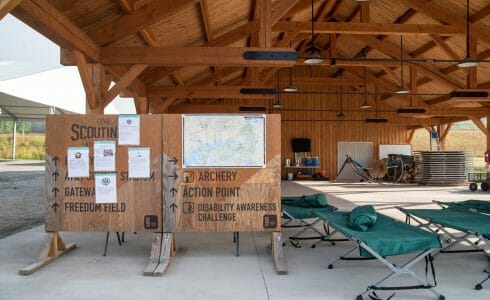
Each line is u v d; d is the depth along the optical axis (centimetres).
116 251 485
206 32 882
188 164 449
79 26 589
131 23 620
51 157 452
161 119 452
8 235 580
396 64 1391
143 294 339
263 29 632
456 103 1669
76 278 381
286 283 368
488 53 1149
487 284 366
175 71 1027
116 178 450
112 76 773
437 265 431
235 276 389
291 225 665
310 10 1327
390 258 459
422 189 1464
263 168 450
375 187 1568
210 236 577
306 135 2072
